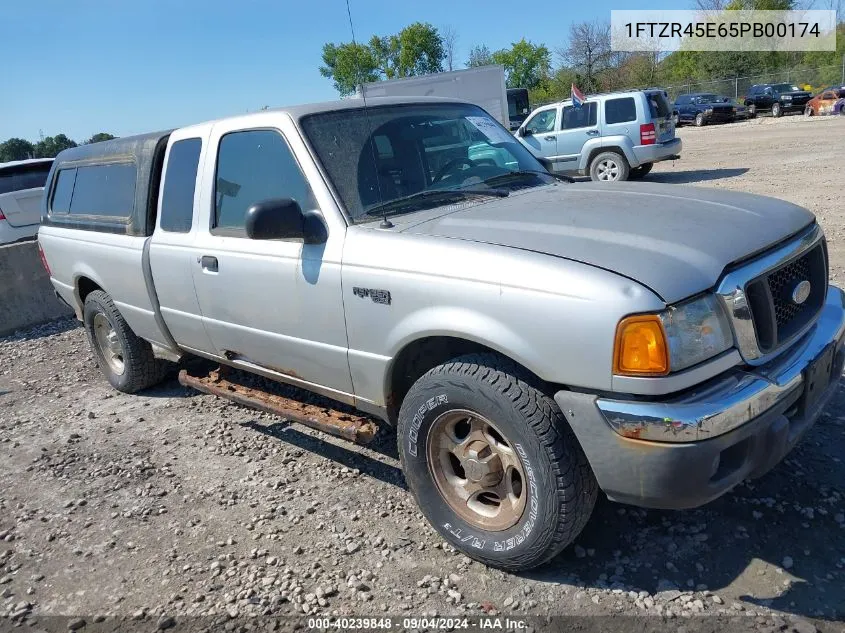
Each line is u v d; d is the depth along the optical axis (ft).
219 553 11.21
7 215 33.42
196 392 18.61
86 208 17.88
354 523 11.66
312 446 14.70
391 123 12.61
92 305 18.26
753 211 10.06
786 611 8.71
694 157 63.36
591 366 8.18
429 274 9.54
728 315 8.37
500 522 9.82
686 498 8.19
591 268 8.36
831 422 12.99
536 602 9.33
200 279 13.44
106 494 13.52
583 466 8.86
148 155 15.24
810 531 10.10
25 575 11.21
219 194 13.21
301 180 11.58
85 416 17.78
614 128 48.65
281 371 12.94
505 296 8.77
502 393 8.96
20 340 26.89
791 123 88.43
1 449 16.22
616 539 10.37
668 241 8.82
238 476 13.71
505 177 13.01
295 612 9.66
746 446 8.43
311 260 11.12
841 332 10.14
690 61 167.22
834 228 27.73
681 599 9.07
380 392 10.89
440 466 10.41
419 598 9.67
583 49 169.07
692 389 8.18
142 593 10.42
